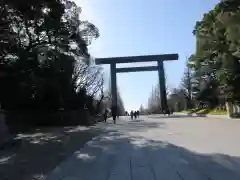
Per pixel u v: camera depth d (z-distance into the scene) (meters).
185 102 85.94
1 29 22.84
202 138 16.08
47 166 10.16
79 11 31.05
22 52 26.89
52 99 35.91
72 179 8.25
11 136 18.95
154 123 33.59
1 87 28.72
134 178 8.07
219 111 48.25
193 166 9.15
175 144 14.06
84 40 32.25
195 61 40.69
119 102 108.94
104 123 40.41
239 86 34.31
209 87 52.75
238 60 32.59
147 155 11.41
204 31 37.09
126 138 17.77
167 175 8.19
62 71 32.88
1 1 19.36
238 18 29.11
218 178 7.65
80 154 12.43
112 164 10.06
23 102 32.38
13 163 10.83
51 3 23.50
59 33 29.23
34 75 29.55
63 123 37.41
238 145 12.94
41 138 19.72
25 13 21.56
